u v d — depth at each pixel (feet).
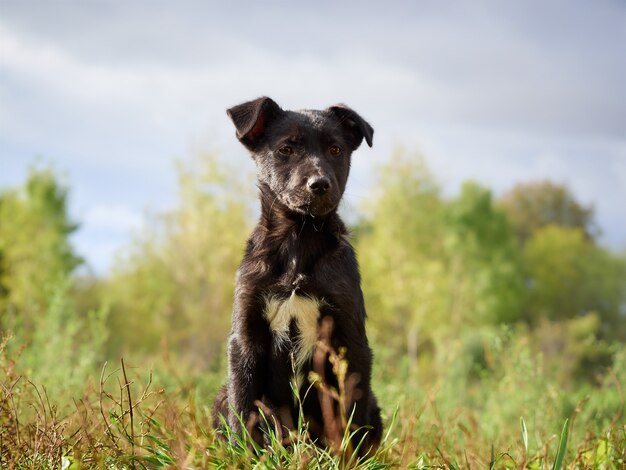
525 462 13.53
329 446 14.17
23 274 100.37
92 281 124.36
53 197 108.68
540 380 24.06
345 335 15.72
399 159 104.88
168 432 13.50
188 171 94.84
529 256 175.73
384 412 19.42
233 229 93.81
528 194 221.66
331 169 17.01
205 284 95.25
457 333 99.40
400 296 94.94
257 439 15.28
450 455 15.14
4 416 13.57
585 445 15.43
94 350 29.40
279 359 15.92
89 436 12.87
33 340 26.81
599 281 172.45
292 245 16.29
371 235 108.37
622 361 27.43
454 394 32.99
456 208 124.16
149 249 105.50
